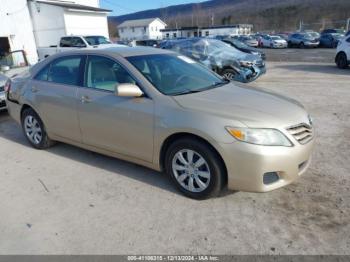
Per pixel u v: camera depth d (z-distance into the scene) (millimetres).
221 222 3176
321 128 5836
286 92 9273
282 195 3602
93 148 4453
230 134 3158
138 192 3789
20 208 3561
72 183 4074
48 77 4918
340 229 3008
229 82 4492
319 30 59531
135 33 79188
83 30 26422
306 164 3494
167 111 3523
